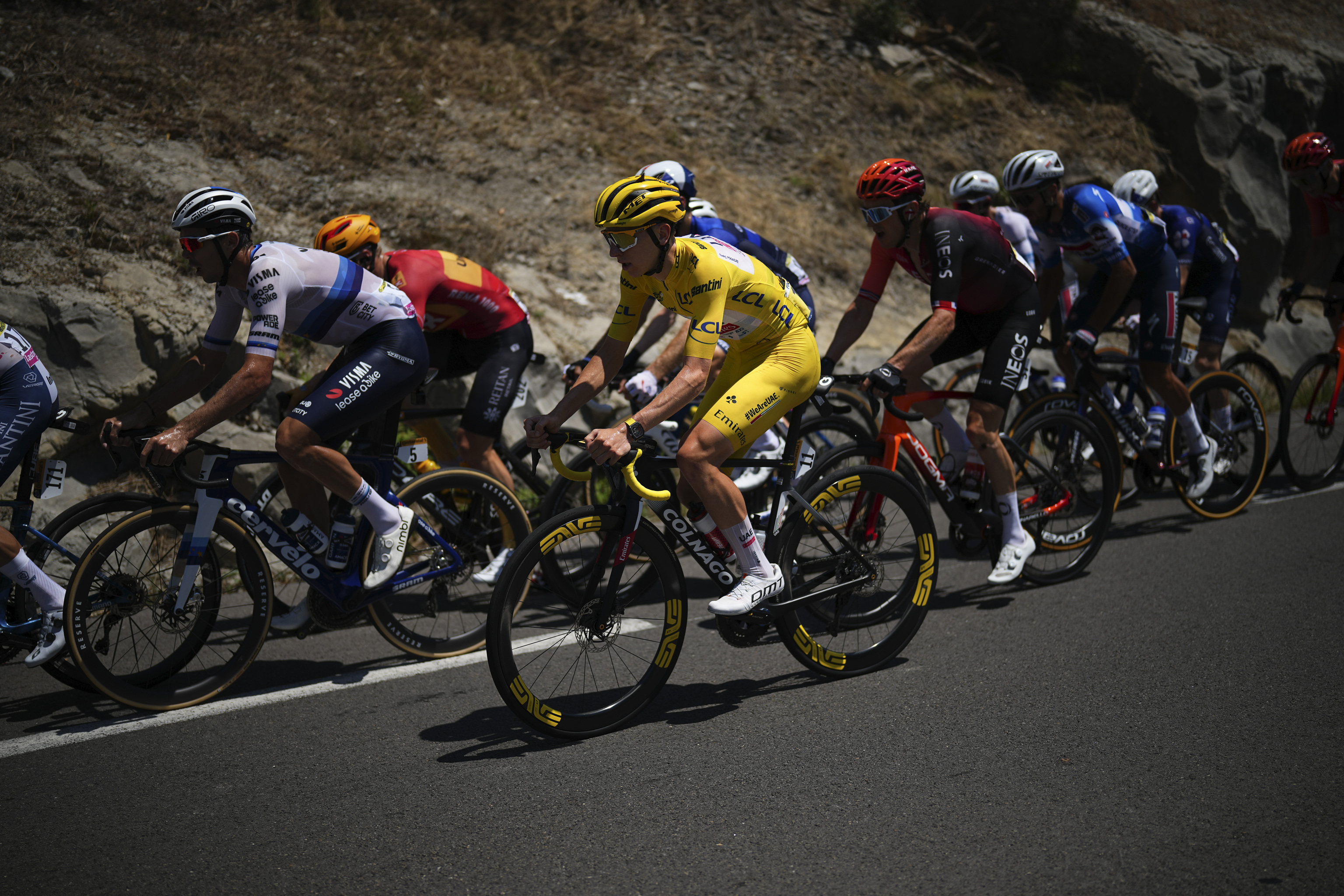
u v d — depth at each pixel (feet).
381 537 10.86
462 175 23.09
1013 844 7.19
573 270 21.33
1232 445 16.72
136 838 7.70
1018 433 13.55
